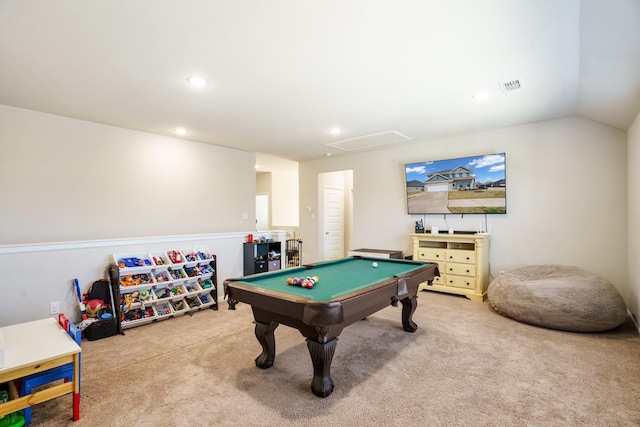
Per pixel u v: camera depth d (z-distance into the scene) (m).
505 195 4.36
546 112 3.76
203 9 1.81
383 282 2.40
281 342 2.99
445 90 3.06
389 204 5.68
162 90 3.02
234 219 5.68
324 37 2.13
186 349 2.84
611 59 2.27
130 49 2.27
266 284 2.52
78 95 3.14
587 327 3.06
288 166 8.06
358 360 2.58
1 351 1.65
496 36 2.13
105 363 2.57
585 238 3.88
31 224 3.58
